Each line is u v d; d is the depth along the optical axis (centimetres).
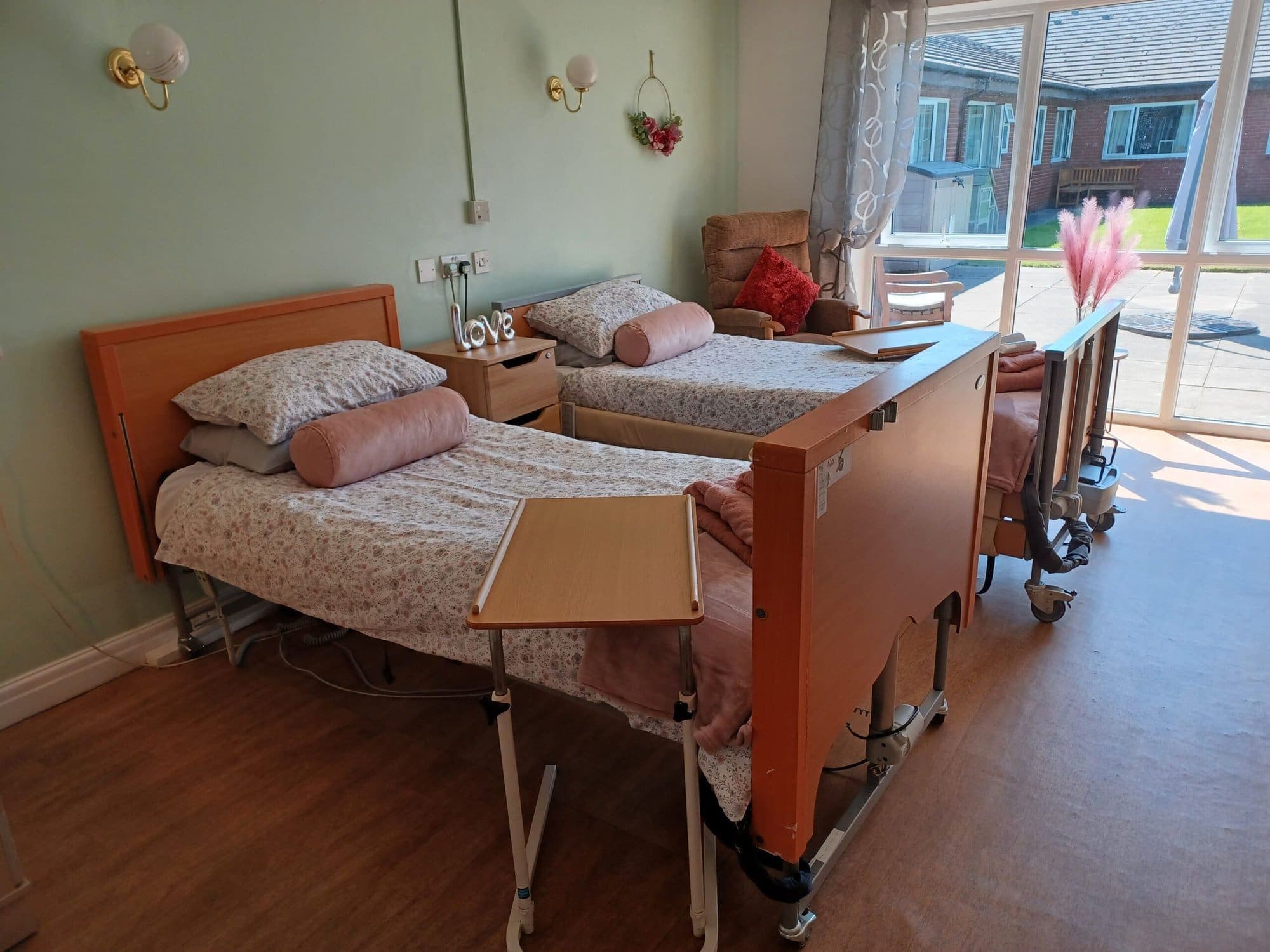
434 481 232
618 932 154
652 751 204
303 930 157
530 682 169
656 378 323
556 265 384
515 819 145
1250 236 390
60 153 216
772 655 124
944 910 156
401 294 315
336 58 277
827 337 412
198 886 168
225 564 218
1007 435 244
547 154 366
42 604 228
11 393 216
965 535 193
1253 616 250
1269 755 193
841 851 162
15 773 203
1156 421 427
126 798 193
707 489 182
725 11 461
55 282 220
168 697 233
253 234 263
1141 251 415
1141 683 221
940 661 202
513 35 338
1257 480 352
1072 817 177
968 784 187
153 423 236
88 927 159
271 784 197
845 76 436
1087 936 150
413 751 207
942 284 441
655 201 439
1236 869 163
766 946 151
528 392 315
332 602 197
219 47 245
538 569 138
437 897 163
